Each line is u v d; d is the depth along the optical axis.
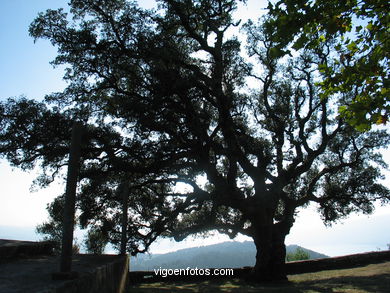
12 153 15.80
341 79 5.83
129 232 17.78
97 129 16.12
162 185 20.17
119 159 16.22
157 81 16.27
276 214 21.19
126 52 16.56
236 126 18.98
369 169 22.77
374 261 22.22
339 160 23.77
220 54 18.67
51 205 18.20
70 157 5.44
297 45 5.30
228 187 17.88
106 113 18.31
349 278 14.80
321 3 5.09
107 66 16.95
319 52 20.14
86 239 21.61
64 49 16.50
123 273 10.55
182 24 18.27
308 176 24.11
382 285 11.84
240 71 19.94
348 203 22.27
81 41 16.19
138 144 16.28
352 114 5.70
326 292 11.54
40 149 16.09
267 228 18.28
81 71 17.23
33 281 4.57
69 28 16.38
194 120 16.73
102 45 16.27
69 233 5.11
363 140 22.61
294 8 5.03
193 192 18.33
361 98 5.77
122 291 10.20
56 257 7.93
